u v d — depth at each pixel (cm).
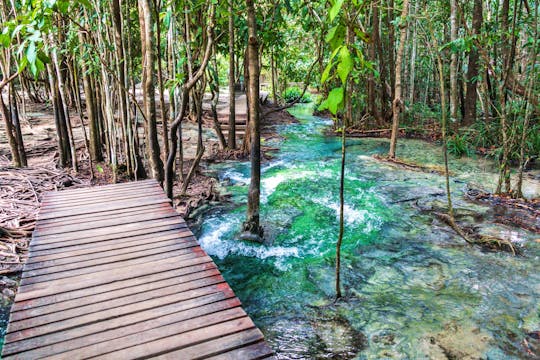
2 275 346
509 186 570
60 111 611
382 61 1043
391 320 307
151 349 198
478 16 812
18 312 226
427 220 495
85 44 474
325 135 1042
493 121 838
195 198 553
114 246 311
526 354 269
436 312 315
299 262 400
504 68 743
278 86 1634
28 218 429
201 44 584
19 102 1073
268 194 589
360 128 1077
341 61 215
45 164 627
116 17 506
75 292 247
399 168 724
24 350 196
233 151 809
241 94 1619
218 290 252
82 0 365
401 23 700
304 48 1387
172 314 226
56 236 327
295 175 680
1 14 538
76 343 202
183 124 1054
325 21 585
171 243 318
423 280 362
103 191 442
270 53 1227
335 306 328
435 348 276
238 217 505
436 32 1038
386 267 387
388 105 1120
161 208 393
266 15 686
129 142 564
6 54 532
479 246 425
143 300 240
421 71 1201
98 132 653
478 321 304
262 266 394
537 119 747
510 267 382
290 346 282
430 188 609
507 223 479
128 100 540
